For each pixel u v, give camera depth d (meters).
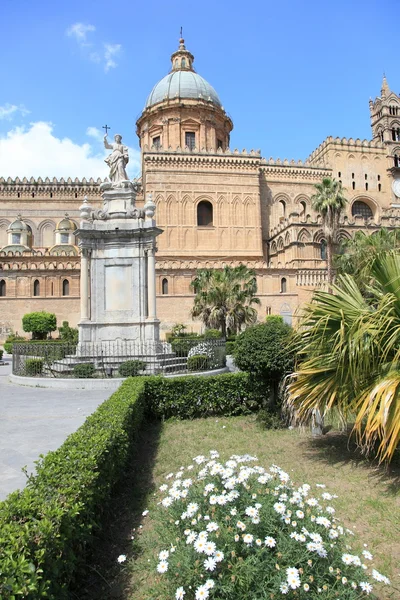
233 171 66.69
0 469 7.71
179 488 5.06
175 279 53.66
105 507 6.30
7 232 63.53
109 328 19.59
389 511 6.46
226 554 3.85
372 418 7.38
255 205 66.69
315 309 9.01
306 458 8.83
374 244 12.91
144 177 68.25
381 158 75.19
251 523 4.14
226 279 39.75
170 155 65.19
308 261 58.19
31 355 19.33
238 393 12.66
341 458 8.74
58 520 4.02
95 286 19.94
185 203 65.00
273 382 11.71
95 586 4.86
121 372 17.47
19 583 3.17
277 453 9.14
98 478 5.62
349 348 7.84
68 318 52.88
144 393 11.74
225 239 65.25
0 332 51.22
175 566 3.99
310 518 4.35
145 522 6.23
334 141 73.69
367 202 74.50
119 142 21.89
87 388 16.62
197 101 71.88
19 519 3.97
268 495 4.56
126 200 20.86
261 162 70.75
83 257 20.03
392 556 5.39
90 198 69.69
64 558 4.20
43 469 5.16
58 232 63.56
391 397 6.89
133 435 9.44
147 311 20.17
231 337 38.25
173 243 63.84
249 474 4.84
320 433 10.44
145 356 18.64
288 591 3.69
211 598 3.80
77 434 6.66
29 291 52.78
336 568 3.96
